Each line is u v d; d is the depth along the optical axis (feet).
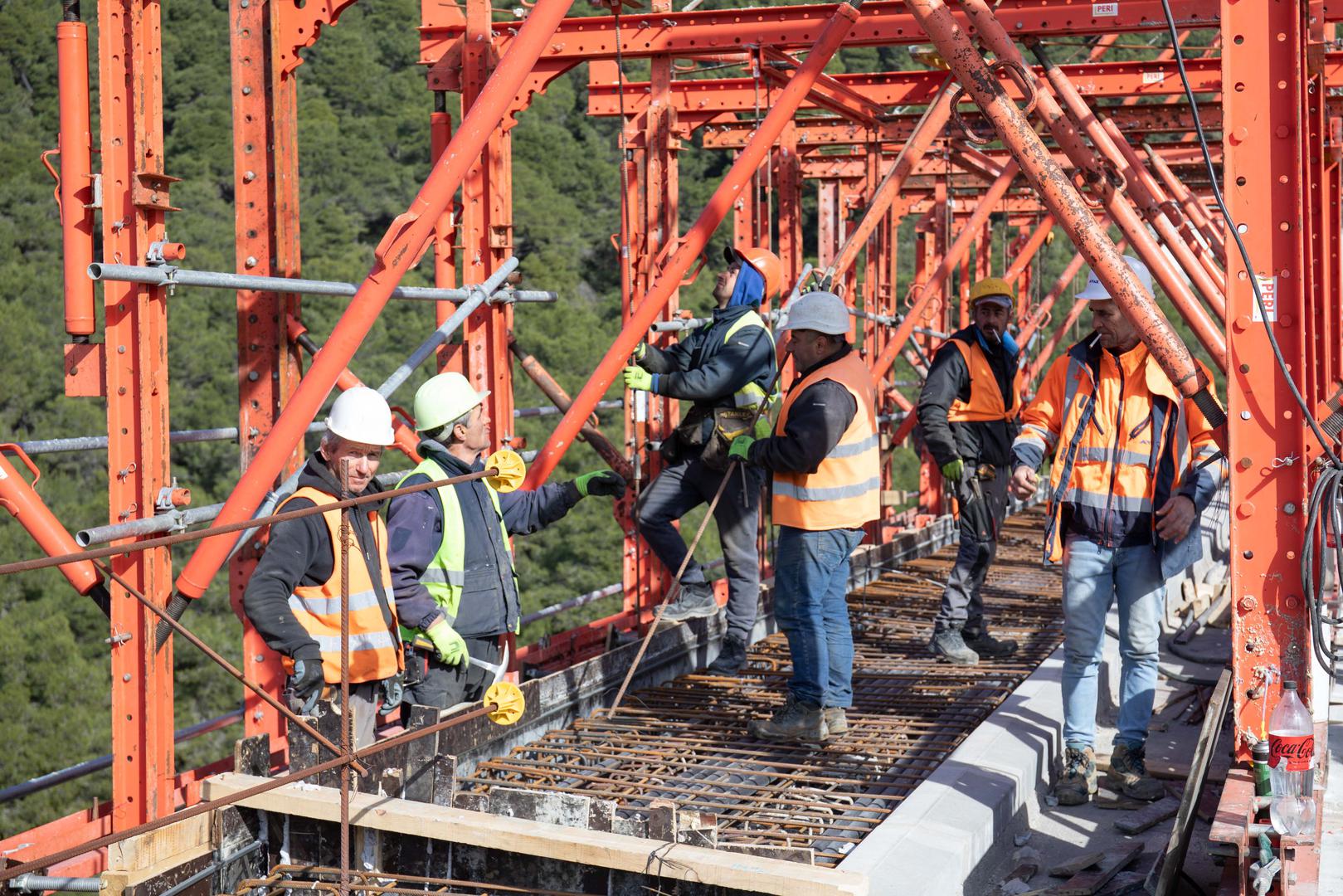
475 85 22.15
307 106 154.81
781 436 15.66
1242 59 12.12
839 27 17.08
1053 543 15.99
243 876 12.84
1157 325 12.97
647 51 24.89
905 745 16.92
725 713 18.31
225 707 97.81
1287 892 10.16
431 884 12.57
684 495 20.93
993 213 61.72
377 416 13.21
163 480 14.99
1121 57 54.08
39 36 132.67
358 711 13.46
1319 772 13.08
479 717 15.11
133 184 14.56
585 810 12.22
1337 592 16.26
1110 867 14.16
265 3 16.90
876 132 35.04
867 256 40.86
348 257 133.80
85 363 14.90
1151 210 16.85
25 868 8.34
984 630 22.52
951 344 21.70
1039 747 16.57
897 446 39.55
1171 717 20.10
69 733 87.86
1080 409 15.87
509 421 22.54
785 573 16.58
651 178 25.59
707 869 11.32
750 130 40.60
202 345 116.67
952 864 12.71
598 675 18.48
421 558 13.92
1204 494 15.02
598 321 143.84
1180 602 27.12
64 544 13.70
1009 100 13.12
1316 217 17.20
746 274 20.43
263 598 12.20
